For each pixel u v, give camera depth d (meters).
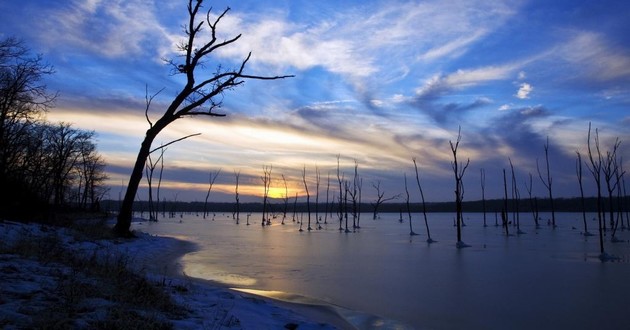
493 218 88.56
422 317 10.46
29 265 8.52
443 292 13.26
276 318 8.45
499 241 32.41
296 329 7.91
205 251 22.33
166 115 21.05
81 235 16.64
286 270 16.94
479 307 11.47
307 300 11.70
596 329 9.70
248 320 7.68
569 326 9.88
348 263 19.42
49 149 35.53
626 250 25.72
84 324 5.63
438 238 35.56
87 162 54.62
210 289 10.38
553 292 13.41
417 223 68.50
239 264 18.11
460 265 19.22
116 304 6.70
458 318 10.40
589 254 23.66
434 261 20.44
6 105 19.92
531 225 59.44
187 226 49.72
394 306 11.47
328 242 30.77
